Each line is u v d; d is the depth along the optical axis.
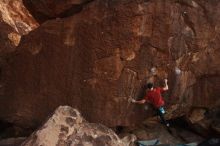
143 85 11.09
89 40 10.96
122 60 10.89
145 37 10.77
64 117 10.36
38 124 11.69
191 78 11.40
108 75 10.98
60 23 11.23
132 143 11.71
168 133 12.46
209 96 11.73
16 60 11.77
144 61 10.91
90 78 11.09
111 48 10.84
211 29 11.01
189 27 10.91
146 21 10.71
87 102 11.20
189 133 12.57
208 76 11.55
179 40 10.88
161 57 10.91
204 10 10.95
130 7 10.63
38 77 11.52
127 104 11.18
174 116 12.16
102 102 11.14
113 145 10.16
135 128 12.33
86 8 11.07
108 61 10.92
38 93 11.54
